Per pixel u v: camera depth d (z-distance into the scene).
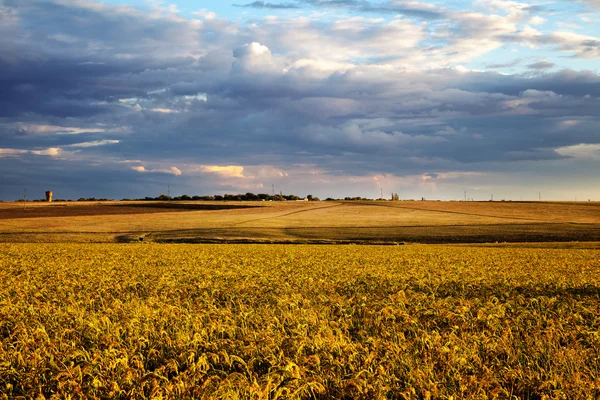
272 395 7.64
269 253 42.94
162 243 64.38
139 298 17.25
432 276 24.52
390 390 8.00
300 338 10.23
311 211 115.88
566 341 10.98
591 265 32.72
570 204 131.25
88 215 107.25
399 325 12.25
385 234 74.38
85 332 11.36
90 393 7.81
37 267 29.69
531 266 31.75
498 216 103.69
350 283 21.52
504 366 9.12
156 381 7.78
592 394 7.75
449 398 7.34
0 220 94.44
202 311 13.19
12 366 9.01
